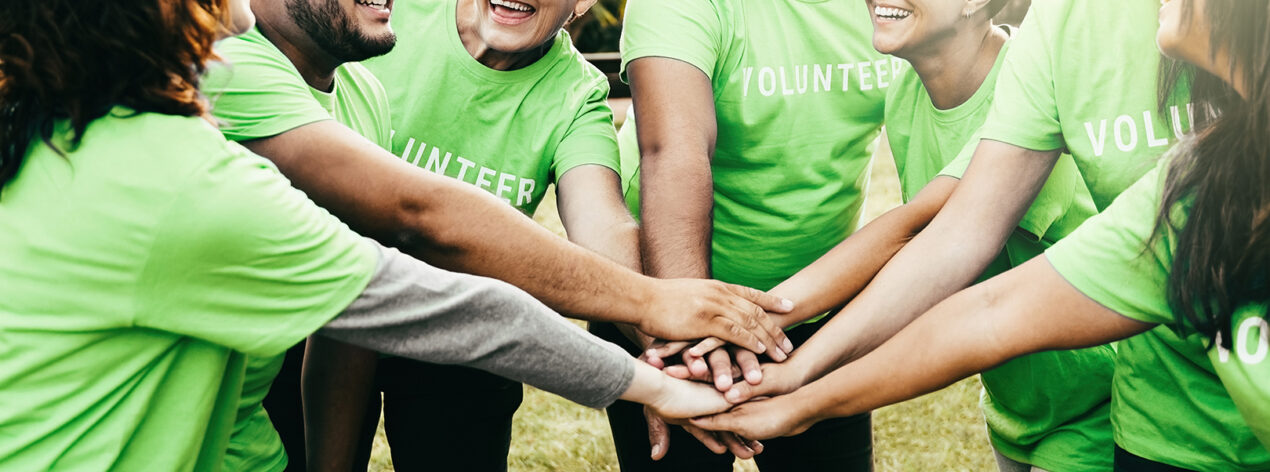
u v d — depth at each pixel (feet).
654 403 6.93
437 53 8.02
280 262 4.66
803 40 8.11
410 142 8.07
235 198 4.49
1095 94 6.74
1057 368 7.70
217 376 4.95
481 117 8.07
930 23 7.42
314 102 6.36
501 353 5.36
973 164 7.34
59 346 4.43
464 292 5.19
